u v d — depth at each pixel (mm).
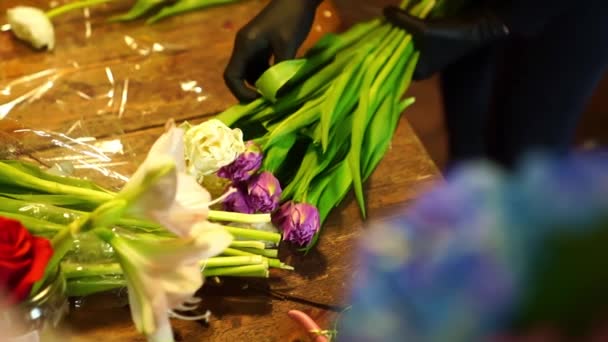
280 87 1330
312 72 1378
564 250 627
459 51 1443
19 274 1082
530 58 1584
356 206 1344
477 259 656
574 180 673
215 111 1414
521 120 1648
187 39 1489
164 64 1454
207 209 1115
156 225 1189
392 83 1394
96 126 1368
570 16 1509
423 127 2059
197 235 1097
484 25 1443
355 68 1374
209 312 1241
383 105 1378
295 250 1300
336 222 1329
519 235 651
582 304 605
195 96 1424
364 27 1425
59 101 1394
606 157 705
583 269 614
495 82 1660
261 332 1247
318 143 1331
